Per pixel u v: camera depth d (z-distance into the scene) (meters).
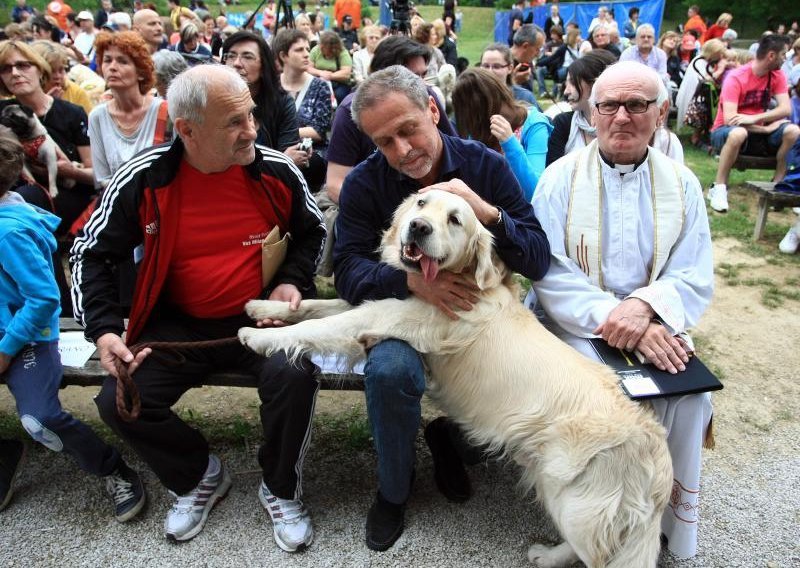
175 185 2.39
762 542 2.45
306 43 5.27
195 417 3.20
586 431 2.05
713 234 5.68
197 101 2.15
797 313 4.24
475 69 3.87
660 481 2.03
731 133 6.34
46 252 2.46
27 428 2.39
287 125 4.36
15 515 2.57
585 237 2.57
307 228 2.79
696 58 8.95
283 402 2.29
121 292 3.00
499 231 2.32
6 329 2.38
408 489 2.38
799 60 9.17
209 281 2.54
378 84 2.20
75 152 4.48
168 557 2.37
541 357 2.23
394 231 2.43
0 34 8.59
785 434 3.06
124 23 9.66
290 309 2.63
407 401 2.18
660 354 2.30
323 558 2.37
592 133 3.82
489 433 2.29
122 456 2.91
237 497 2.66
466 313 2.31
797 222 5.18
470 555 2.39
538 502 2.63
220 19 15.42
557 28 15.18
